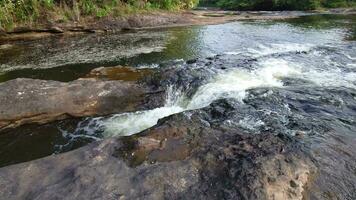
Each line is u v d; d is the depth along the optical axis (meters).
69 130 8.05
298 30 20.09
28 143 7.58
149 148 5.46
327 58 11.59
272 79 9.45
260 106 7.42
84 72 12.34
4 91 8.45
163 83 9.43
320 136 5.81
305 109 7.23
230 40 17.38
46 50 16.52
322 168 4.83
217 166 4.88
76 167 5.06
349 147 5.43
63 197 4.47
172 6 28.83
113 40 18.89
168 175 4.76
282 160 4.92
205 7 49.75
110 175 4.84
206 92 8.68
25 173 5.04
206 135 5.83
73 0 21.88
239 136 5.73
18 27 19.50
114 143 5.70
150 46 16.75
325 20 25.42
